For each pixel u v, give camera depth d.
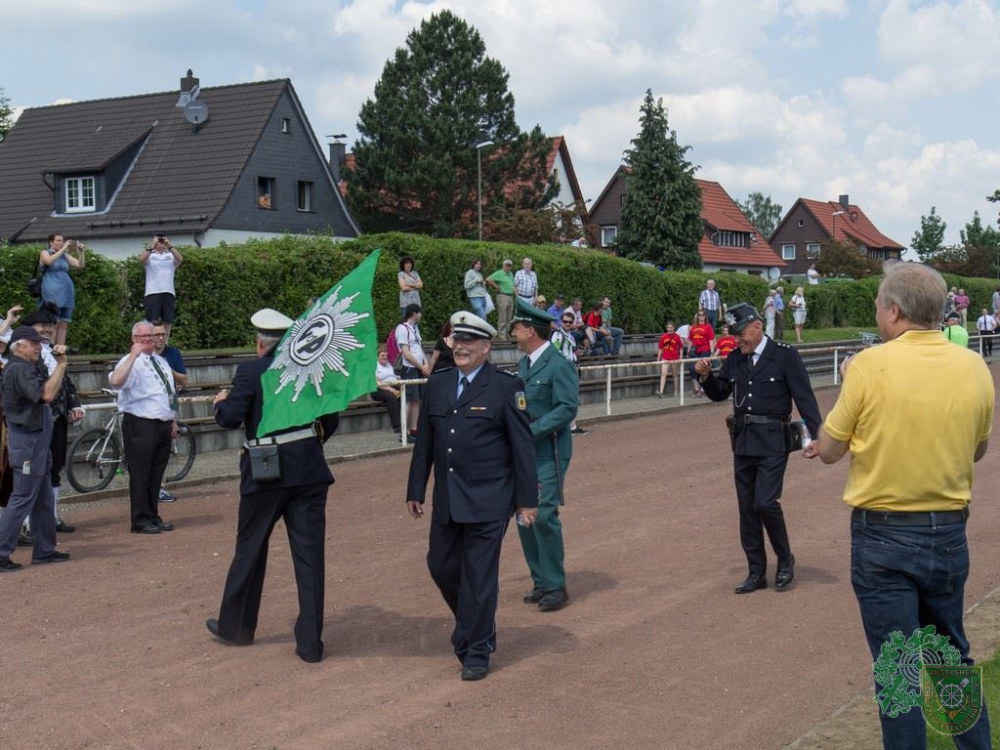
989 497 11.62
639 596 7.82
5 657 6.49
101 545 9.59
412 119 49.03
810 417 7.59
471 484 6.14
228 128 40.34
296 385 6.42
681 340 25.91
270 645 6.74
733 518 10.59
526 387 7.43
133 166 40.25
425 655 6.52
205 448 15.94
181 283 20.00
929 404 4.14
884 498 4.21
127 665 6.34
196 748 5.14
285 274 22.02
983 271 75.94
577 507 11.23
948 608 4.30
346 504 11.52
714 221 76.75
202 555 9.19
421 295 24.55
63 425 9.66
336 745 5.16
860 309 47.06
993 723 5.04
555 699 5.75
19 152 42.06
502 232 47.97
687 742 5.14
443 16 51.25
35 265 17.11
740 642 6.70
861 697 5.61
